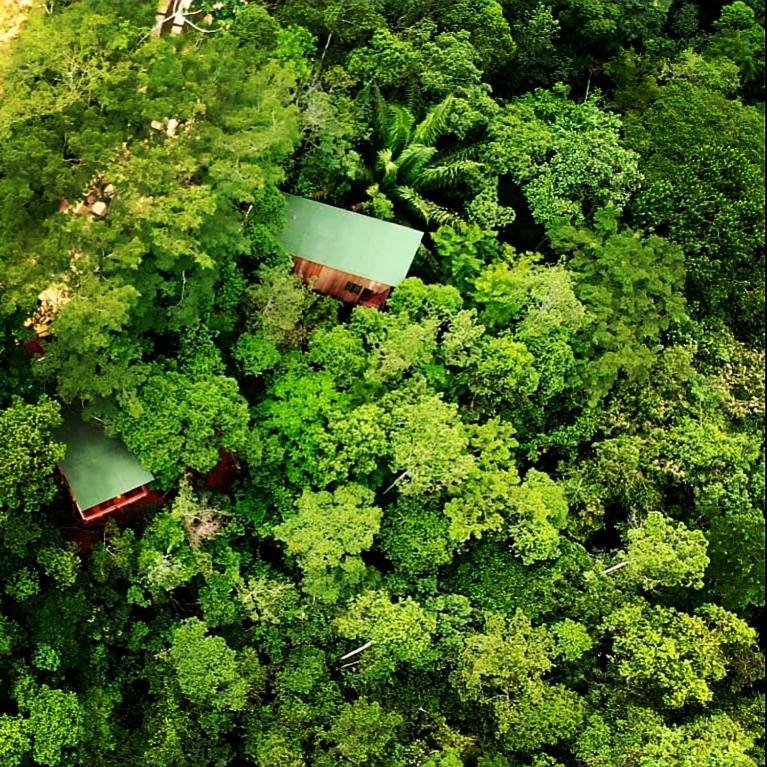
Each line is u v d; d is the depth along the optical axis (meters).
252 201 27.25
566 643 28.39
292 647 28.12
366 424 27.84
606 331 32.31
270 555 30.16
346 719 26.61
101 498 26.28
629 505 32.31
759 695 30.70
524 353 30.11
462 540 28.39
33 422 24.23
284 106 29.20
